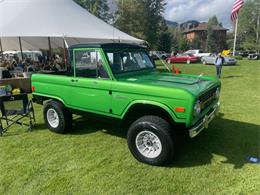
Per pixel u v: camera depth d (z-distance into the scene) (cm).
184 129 368
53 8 1259
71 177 369
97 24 1341
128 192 331
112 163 407
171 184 345
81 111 475
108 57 431
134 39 1331
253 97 859
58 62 1299
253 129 538
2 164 416
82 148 468
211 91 430
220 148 449
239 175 362
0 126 546
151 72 518
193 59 2878
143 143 400
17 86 972
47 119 556
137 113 425
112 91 416
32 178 371
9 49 2030
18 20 1126
